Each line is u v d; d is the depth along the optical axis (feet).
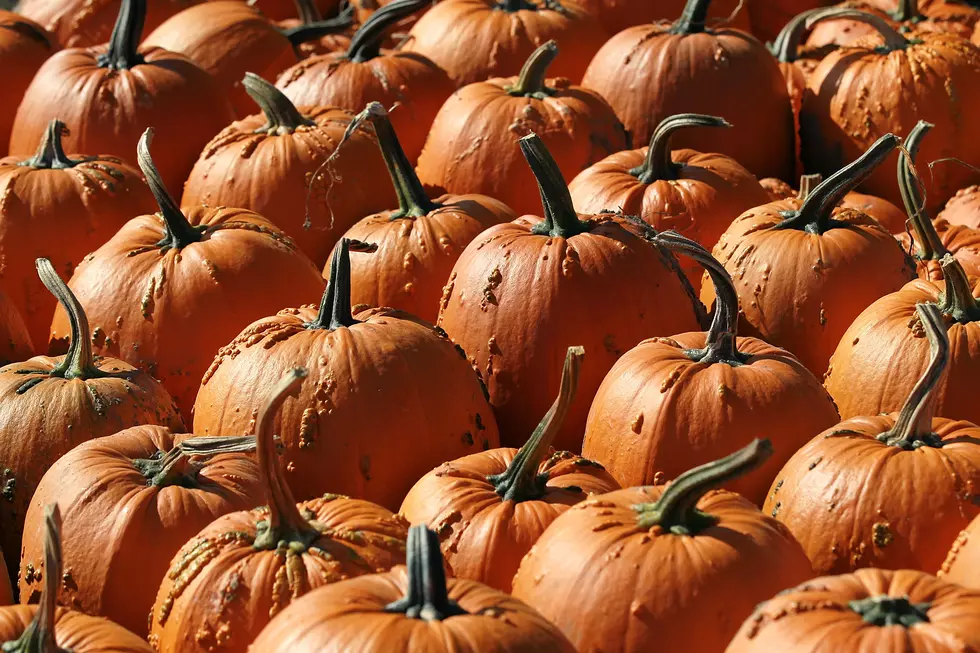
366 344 19.80
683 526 14.62
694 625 13.80
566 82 30.25
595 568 14.26
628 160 27.81
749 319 23.22
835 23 39.40
